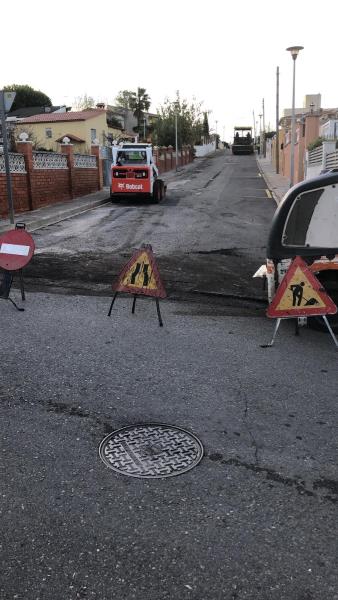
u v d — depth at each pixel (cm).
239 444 388
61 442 387
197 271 983
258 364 541
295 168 2891
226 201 2172
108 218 1670
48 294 812
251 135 7231
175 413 432
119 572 268
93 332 631
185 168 4806
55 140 4369
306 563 275
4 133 1327
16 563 273
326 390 480
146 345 591
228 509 316
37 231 1404
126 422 417
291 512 314
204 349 582
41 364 527
